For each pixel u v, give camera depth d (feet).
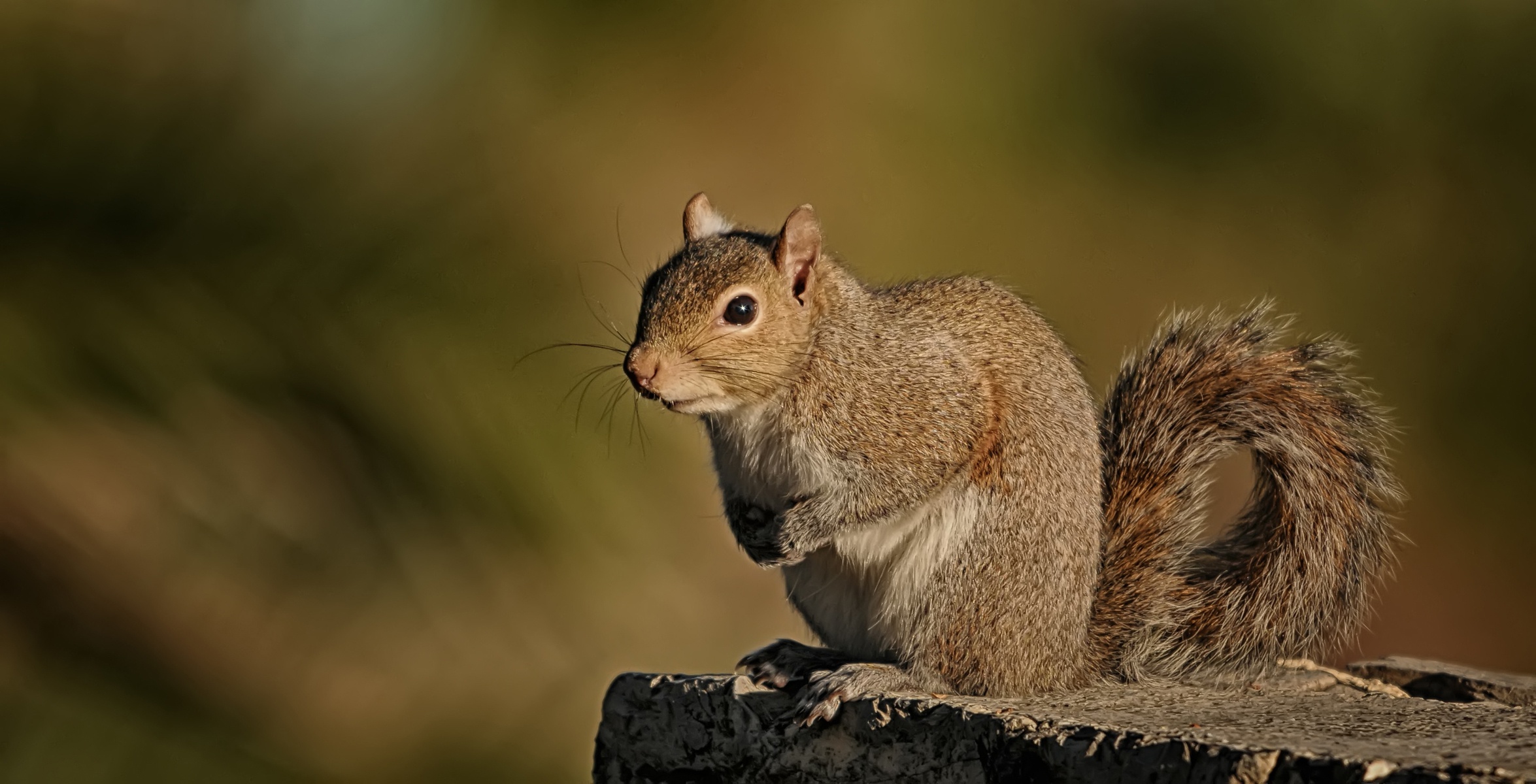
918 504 28.27
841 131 63.77
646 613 45.03
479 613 42.75
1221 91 68.54
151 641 39.78
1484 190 70.18
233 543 41.01
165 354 41.52
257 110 45.34
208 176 43.93
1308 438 30.19
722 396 28.55
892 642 28.50
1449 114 70.13
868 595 29.30
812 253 28.91
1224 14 69.31
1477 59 70.33
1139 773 21.35
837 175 62.59
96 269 41.98
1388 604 63.10
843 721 25.29
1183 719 23.66
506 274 47.78
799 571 30.30
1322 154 68.85
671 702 26.63
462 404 44.09
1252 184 67.92
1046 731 22.65
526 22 57.21
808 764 25.32
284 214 44.62
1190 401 30.99
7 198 41.83
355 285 44.55
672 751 26.53
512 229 50.37
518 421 44.68
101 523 39.88
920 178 63.46
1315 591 29.53
